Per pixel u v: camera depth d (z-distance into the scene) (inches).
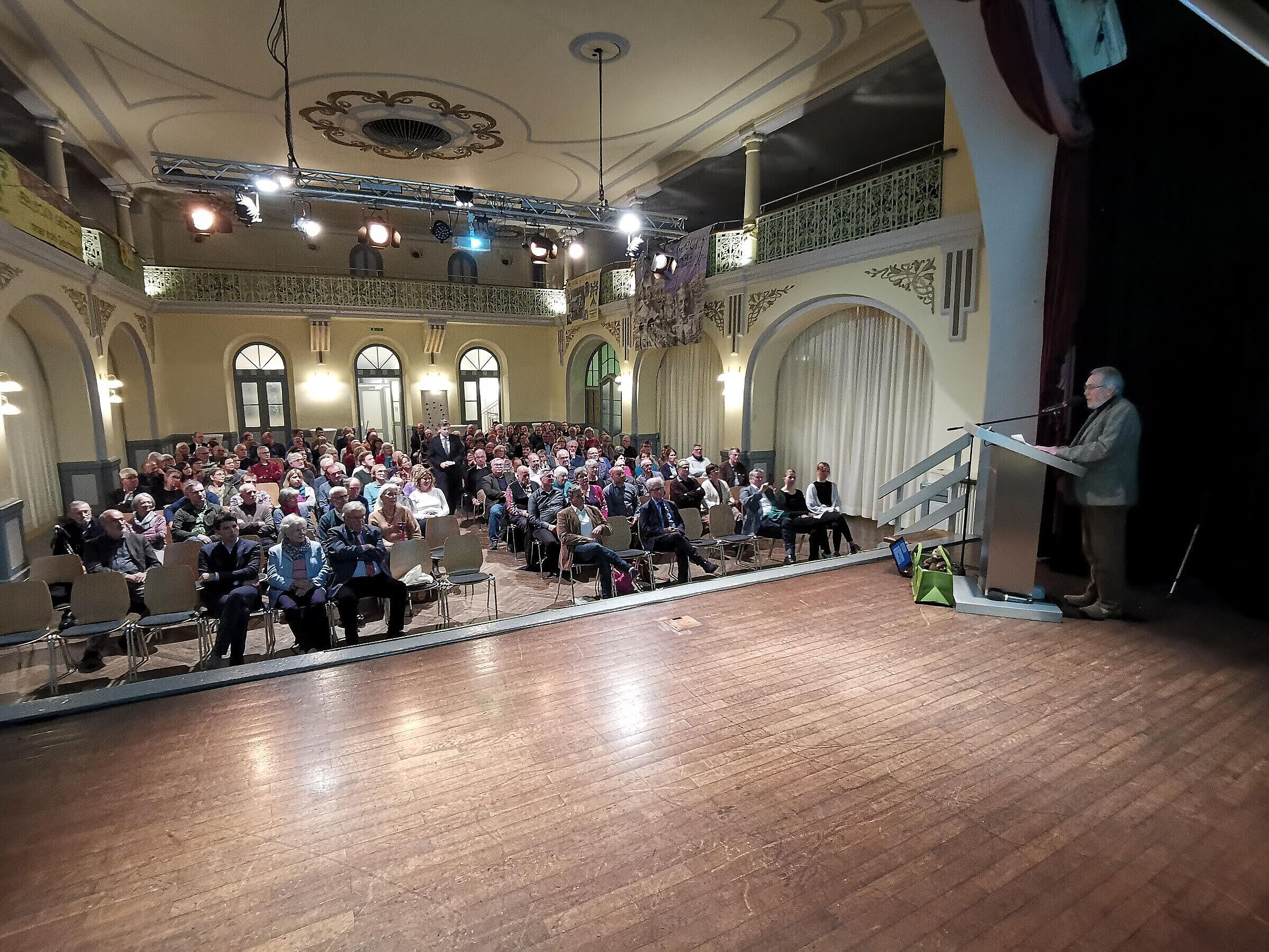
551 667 146.9
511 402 691.4
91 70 317.4
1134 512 196.7
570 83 336.2
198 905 81.5
